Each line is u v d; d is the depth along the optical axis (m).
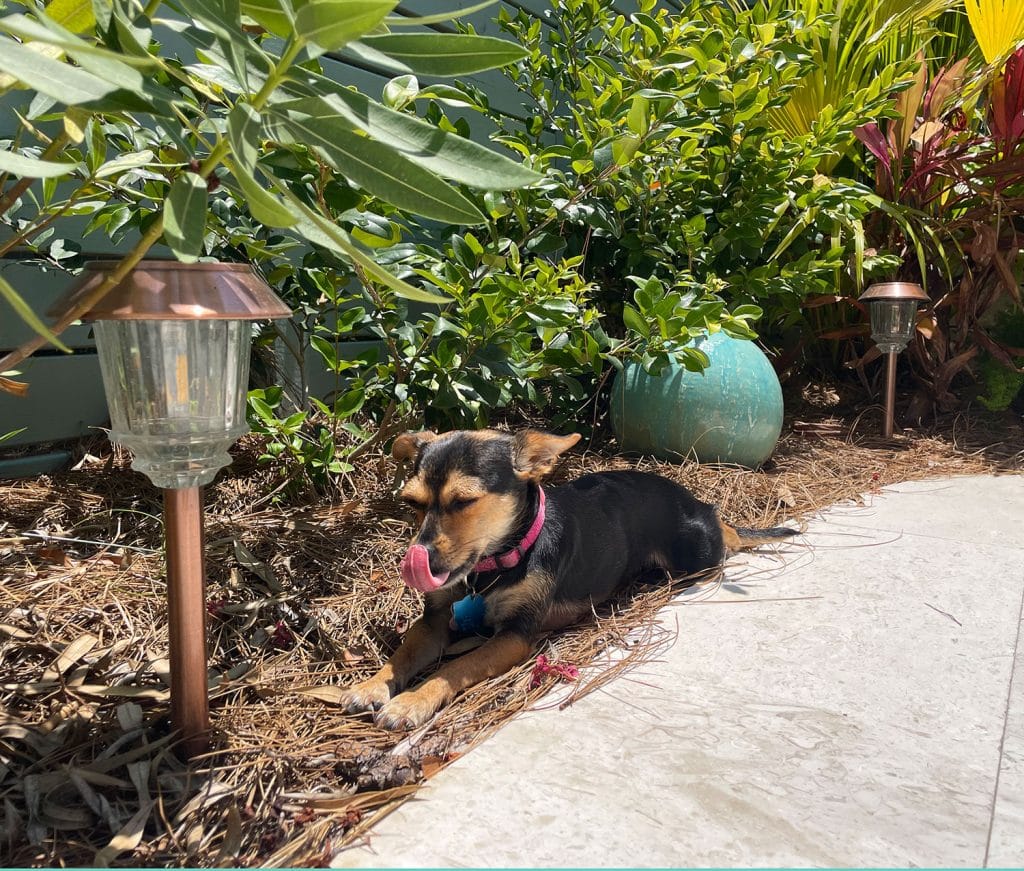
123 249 3.96
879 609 3.02
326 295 3.67
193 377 1.73
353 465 3.99
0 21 1.02
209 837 1.68
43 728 1.95
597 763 1.98
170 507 1.84
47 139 2.22
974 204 6.44
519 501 2.64
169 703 2.06
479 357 3.63
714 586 3.30
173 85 2.12
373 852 1.64
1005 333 6.62
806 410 6.70
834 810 1.81
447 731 2.17
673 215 5.25
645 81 4.36
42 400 3.70
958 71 6.21
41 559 2.82
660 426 4.69
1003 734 2.15
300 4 1.39
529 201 3.96
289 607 2.74
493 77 5.88
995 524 4.12
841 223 5.89
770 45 4.98
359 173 1.50
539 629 2.76
